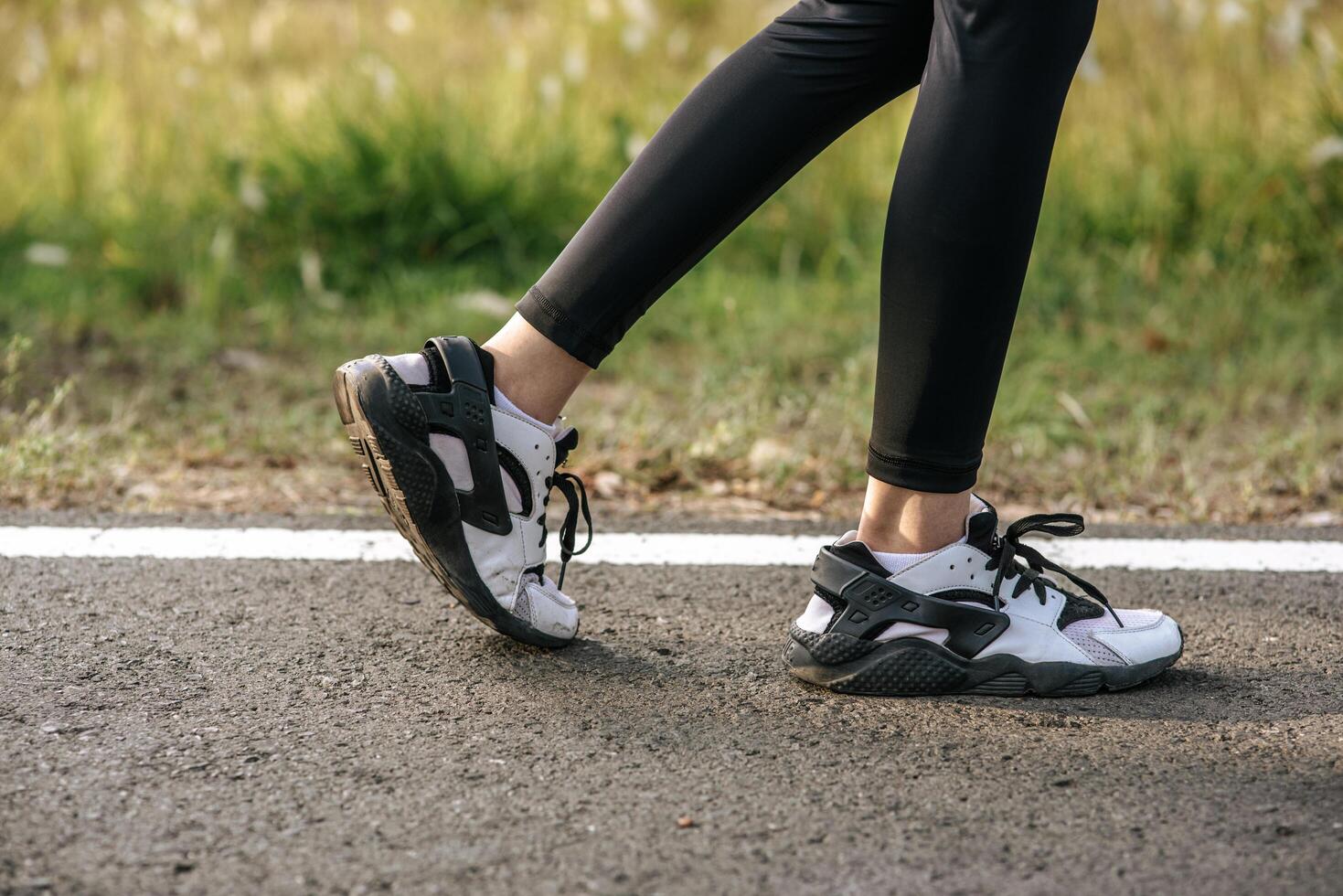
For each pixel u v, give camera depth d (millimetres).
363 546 2207
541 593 1698
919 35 1506
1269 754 1464
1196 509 2623
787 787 1369
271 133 4680
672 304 4082
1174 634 1683
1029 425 3062
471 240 4438
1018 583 1648
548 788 1357
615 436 2910
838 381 3229
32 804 1297
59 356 3502
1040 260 4273
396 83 4773
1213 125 4855
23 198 4570
